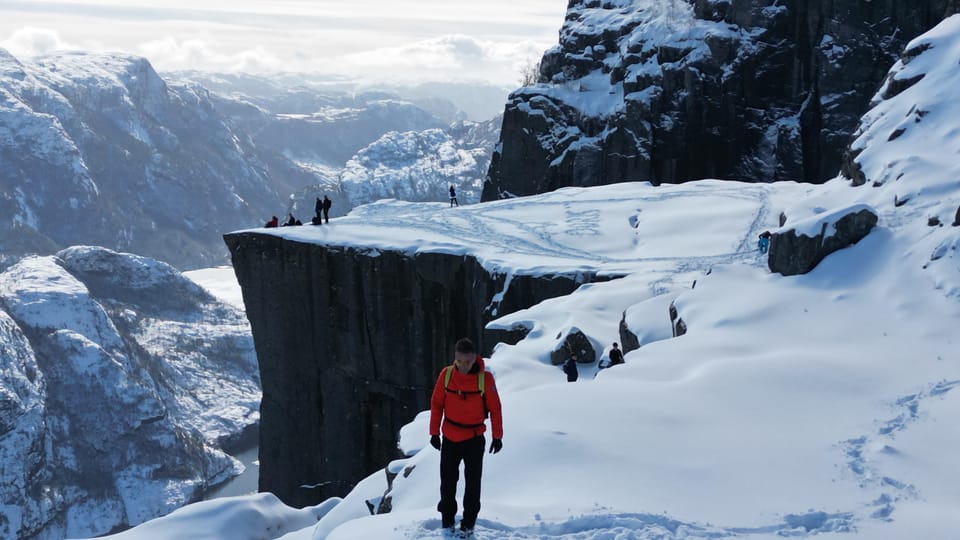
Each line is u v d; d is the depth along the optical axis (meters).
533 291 49.69
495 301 50.97
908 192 32.75
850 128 75.88
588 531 11.30
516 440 15.77
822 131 76.88
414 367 62.12
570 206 66.69
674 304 29.05
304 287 65.69
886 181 35.22
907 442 15.46
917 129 37.31
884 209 32.69
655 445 15.45
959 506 12.58
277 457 72.06
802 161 77.31
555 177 86.12
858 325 24.03
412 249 59.88
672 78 80.50
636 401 18.06
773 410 17.59
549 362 32.75
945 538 11.28
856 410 17.55
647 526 11.49
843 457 14.88
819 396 18.47
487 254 55.03
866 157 38.19
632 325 31.58
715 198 62.25
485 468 14.83
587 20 93.44
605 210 63.44
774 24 78.44
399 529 11.52
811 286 27.56
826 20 76.44
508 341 38.88
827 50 76.25
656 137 81.12
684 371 21.44
